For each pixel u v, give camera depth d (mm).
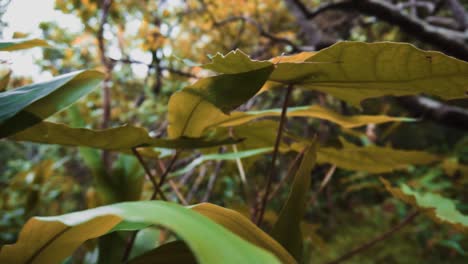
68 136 200
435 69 164
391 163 354
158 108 1087
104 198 321
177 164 612
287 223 182
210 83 195
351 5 708
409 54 159
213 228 90
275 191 330
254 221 323
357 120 270
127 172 330
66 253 144
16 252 135
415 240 1256
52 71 808
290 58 178
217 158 292
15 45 208
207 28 1039
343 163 378
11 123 171
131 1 863
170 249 165
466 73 159
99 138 204
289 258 144
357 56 169
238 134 338
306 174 186
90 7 771
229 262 77
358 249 351
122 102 1127
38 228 127
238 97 190
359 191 1627
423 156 334
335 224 1476
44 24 820
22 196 741
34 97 170
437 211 335
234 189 767
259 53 990
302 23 859
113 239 298
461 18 922
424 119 872
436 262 1113
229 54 173
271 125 318
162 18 900
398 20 690
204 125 234
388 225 1433
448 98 186
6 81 223
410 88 186
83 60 906
